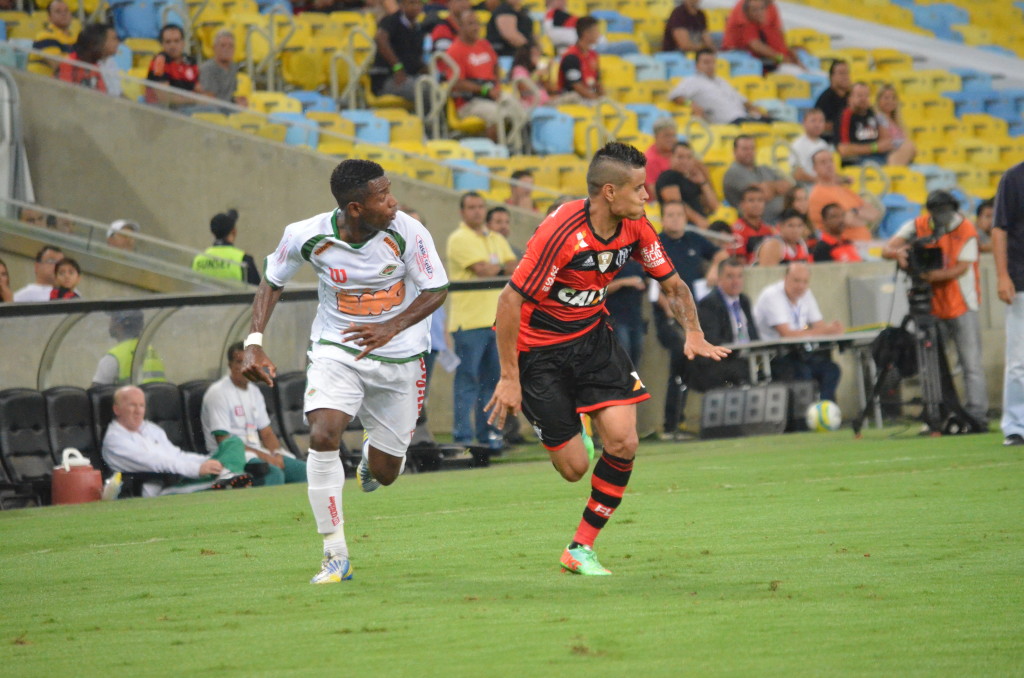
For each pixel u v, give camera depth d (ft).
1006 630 45.47
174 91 162.61
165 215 162.30
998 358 160.35
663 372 137.80
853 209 185.16
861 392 147.13
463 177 167.73
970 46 290.56
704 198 168.25
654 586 55.83
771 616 48.57
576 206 57.62
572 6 246.68
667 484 97.25
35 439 106.63
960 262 129.80
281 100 181.16
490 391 126.41
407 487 103.19
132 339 112.27
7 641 47.80
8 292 124.06
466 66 187.32
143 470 107.96
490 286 125.59
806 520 75.46
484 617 49.65
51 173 159.33
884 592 52.90
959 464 104.06
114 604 55.42
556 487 99.09
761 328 146.10
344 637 46.62
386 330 59.57
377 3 212.84
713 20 257.14
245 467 111.65
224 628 49.03
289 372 120.26
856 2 301.63
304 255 60.34
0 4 180.04
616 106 180.75
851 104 211.41
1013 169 111.86
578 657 42.47
